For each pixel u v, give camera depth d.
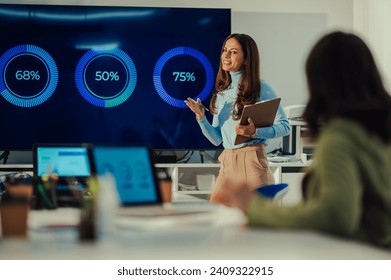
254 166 4.61
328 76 1.88
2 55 5.79
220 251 1.39
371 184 1.79
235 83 4.87
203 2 6.05
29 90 5.82
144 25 5.89
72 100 5.85
